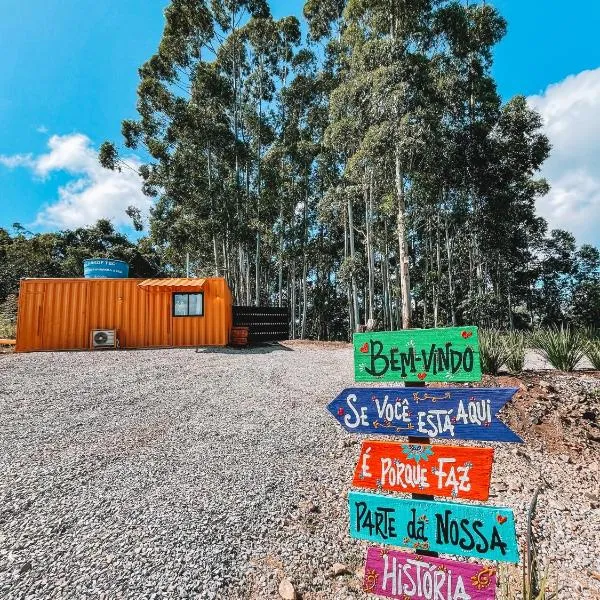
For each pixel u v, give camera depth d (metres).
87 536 2.77
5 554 2.58
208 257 26.62
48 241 31.88
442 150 15.23
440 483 1.89
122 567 2.48
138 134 22.67
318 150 23.30
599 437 4.20
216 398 6.20
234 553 2.63
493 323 19.94
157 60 22.92
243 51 25.80
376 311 30.38
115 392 6.54
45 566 2.48
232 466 3.85
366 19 15.39
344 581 2.44
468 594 1.77
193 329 12.18
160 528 2.86
